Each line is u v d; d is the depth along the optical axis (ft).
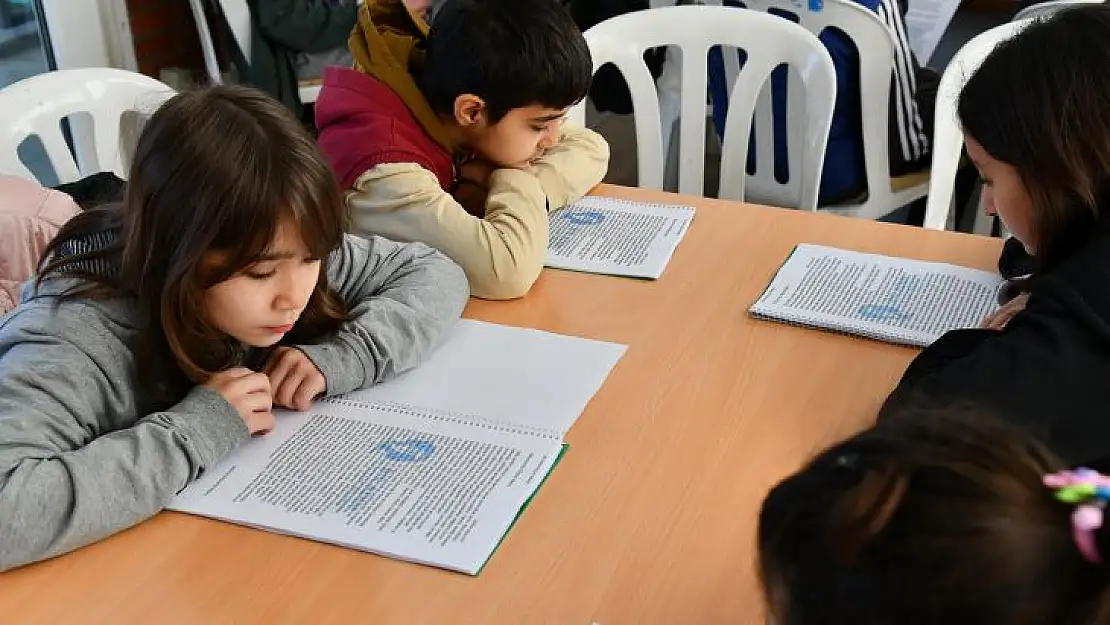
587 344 3.98
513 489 3.14
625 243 4.82
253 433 3.39
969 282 4.35
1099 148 3.25
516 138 4.95
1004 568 1.48
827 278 4.41
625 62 6.41
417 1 6.51
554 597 2.77
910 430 1.69
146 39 10.52
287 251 3.17
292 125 3.24
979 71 3.51
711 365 3.83
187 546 2.96
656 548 2.93
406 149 4.83
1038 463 1.62
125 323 3.27
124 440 3.10
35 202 4.85
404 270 4.20
